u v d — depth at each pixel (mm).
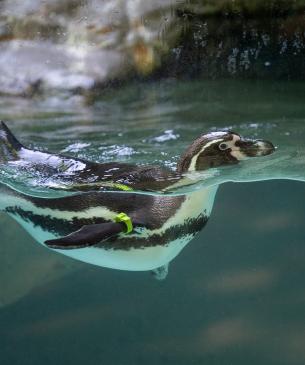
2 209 2619
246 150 2447
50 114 3041
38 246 3039
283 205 3092
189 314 2822
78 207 2453
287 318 2736
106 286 2984
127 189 2422
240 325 2744
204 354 2691
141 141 2762
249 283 2861
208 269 2934
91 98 3172
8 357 2779
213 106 3041
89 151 2699
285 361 2625
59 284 2998
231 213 3080
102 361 2730
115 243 2432
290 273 2861
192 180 2432
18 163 2521
